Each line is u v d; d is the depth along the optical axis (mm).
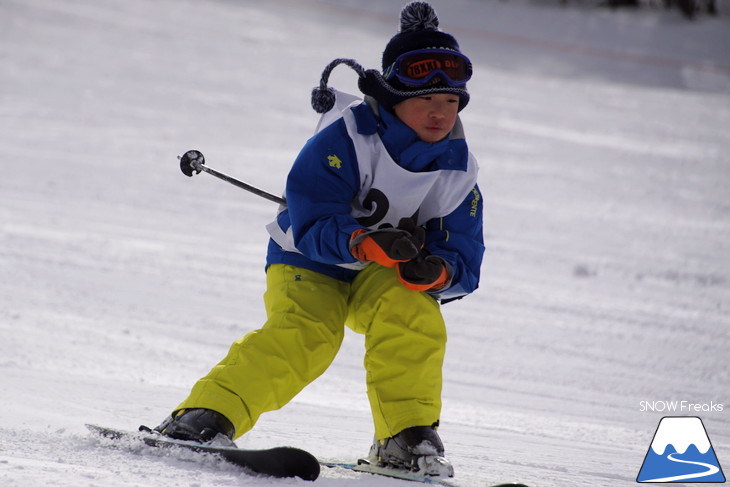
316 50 100250
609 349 25547
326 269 11023
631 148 71312
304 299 10656
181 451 9336
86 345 19266
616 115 85750
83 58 81312
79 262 29453
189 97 71000
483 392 19844
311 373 10484
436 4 139750
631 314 30344
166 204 41438
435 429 10430
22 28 89812
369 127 10844
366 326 10797
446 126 10906
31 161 47188
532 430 15766
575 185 56969
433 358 10438
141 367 17766
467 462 12078
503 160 62125
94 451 9352
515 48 121188
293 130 63781
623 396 20688
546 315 29047
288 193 10711
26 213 36562
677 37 134000
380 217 10906
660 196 56406
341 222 10289
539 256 38688
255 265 32250
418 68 10727
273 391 10219
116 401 13531
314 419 14297
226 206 42438
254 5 121938
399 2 133625
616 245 42656
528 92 93000
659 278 36750
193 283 28547
